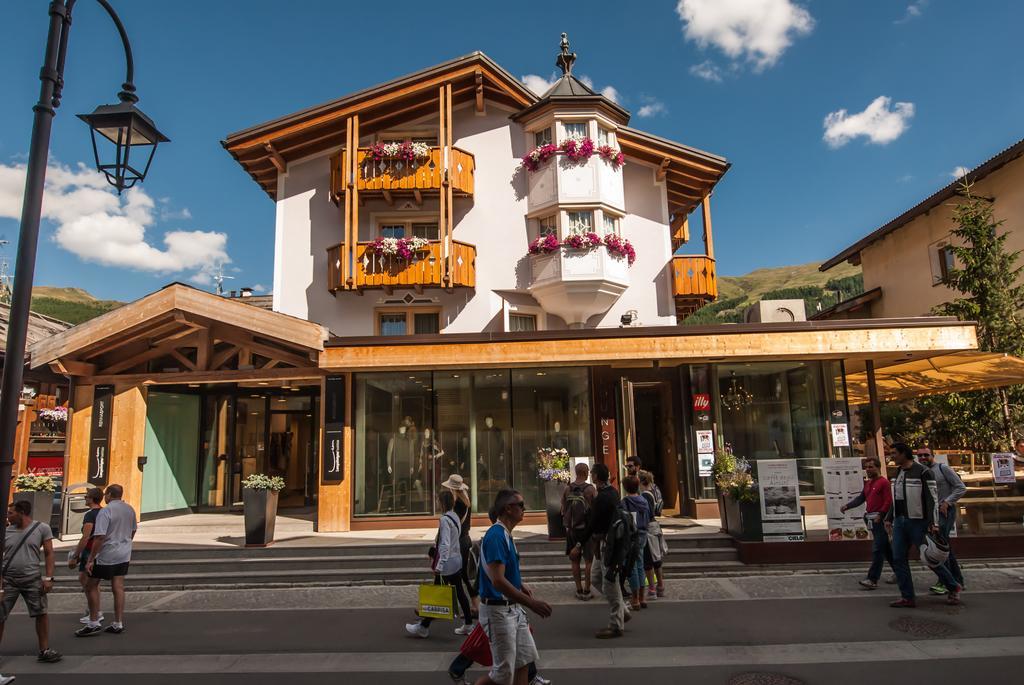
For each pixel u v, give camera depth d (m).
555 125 17.66
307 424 18.17
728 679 5.73
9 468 5.44
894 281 22.77
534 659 4.67
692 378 13.87
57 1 5.88
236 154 17.83
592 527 7.47
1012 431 16.20
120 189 6.52
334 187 17.41
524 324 17.83
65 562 10.78
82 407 14.12
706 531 11.54
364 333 17.23
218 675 6.12
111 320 13.03
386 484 13.27
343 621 7.99
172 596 9.55
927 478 7.96
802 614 7.71
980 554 10.18
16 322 5.49
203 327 13.88
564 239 17.00
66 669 6.35
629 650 6.57
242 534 12.58
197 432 16.03
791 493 10.34
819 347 12.59
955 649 6.34
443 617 6.86
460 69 17.58
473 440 13.59
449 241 16.73
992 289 15.67
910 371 15.53
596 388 13.93
